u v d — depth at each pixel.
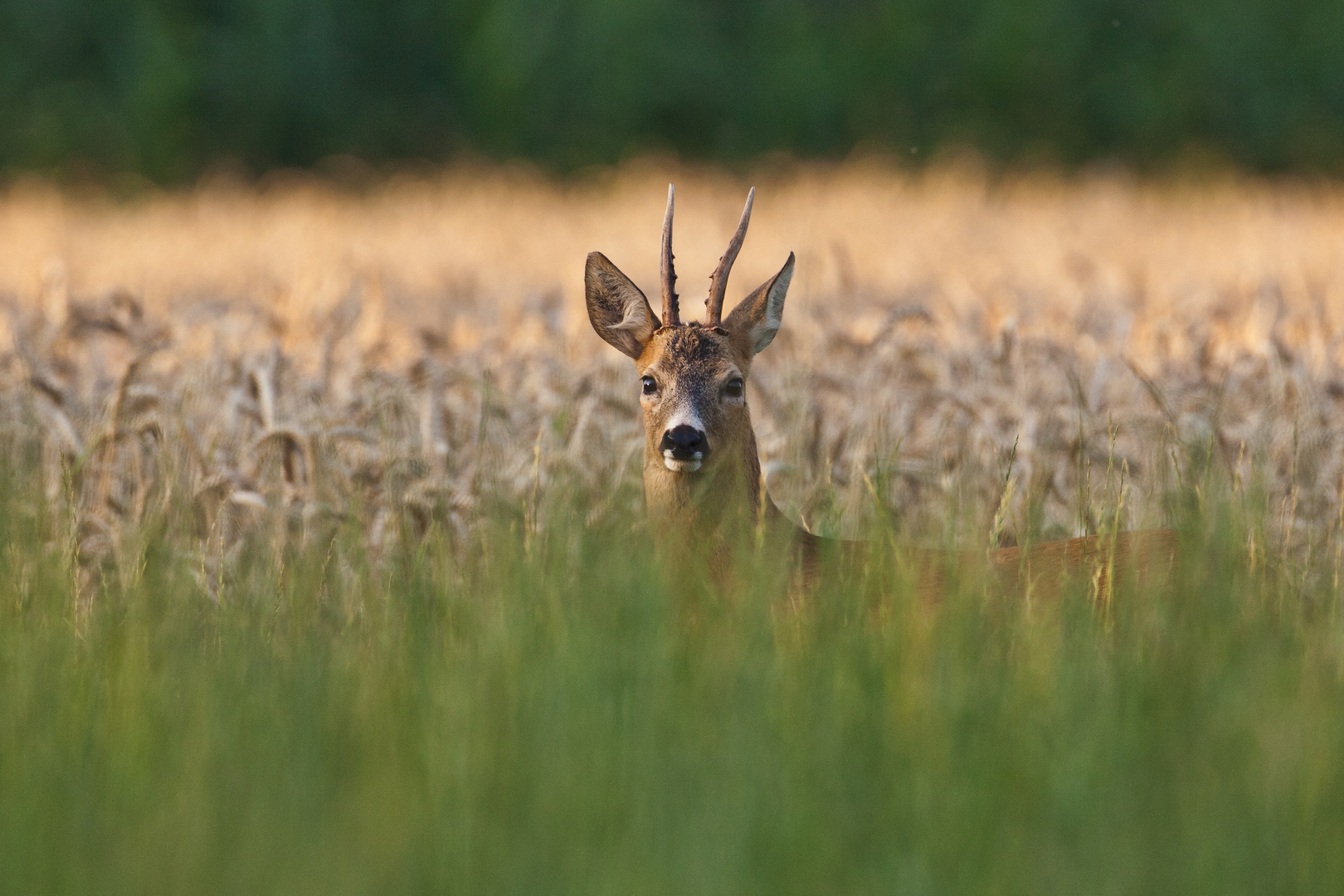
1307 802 9.90
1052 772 10.10
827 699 11.02
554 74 97.31
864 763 10.38
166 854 9.37
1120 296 35.69
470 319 34.34
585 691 11.05
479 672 11.38
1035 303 35.38
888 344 24.72
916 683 11.05
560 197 79.94
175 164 89.12
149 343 23.59
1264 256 46.88
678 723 10.73
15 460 16.75
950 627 11.84
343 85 96.50
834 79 99.44
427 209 68.69
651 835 9.58
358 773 10.43
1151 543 14.34
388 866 9.23
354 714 11.10
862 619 12.30
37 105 88.75
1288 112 98.62
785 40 100.88
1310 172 96.88
